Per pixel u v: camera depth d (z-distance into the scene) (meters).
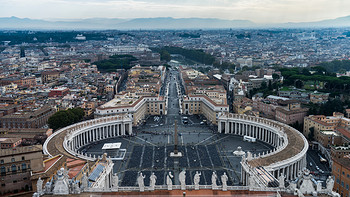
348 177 153.62
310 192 110.50
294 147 197.50
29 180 140.38
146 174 191.75
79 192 115.25
